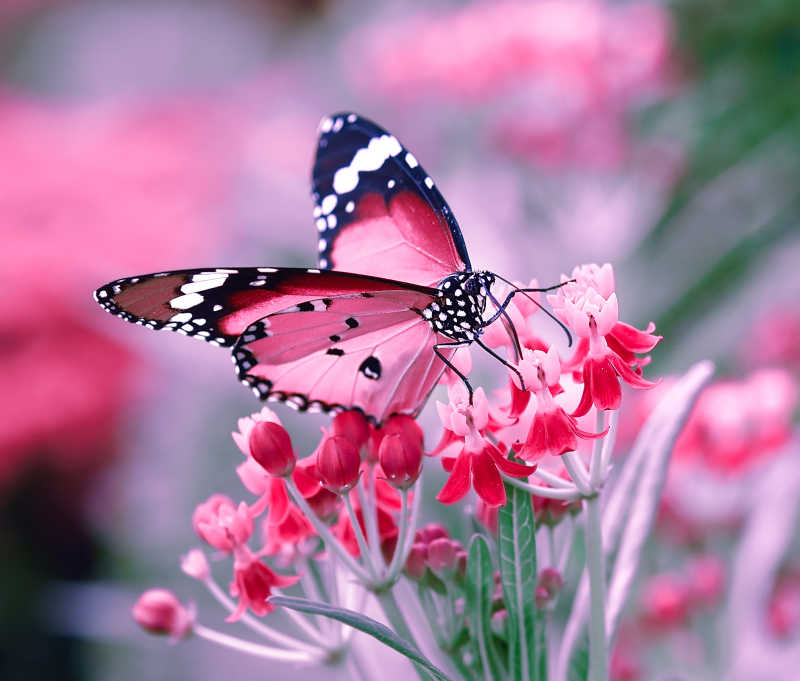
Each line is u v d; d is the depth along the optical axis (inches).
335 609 14.6
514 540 15.0
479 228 24.5
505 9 26.3
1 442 37.1
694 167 26.2
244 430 15.6
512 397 15.2
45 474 38.8
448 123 26.9
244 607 15.5
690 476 18.6
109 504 38.8
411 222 16.1
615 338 15.2
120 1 79.3
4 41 75.7
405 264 16.2
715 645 18.3
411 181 16.0
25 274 37.2
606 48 25.4
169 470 37.1
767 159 24.9
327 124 16.2
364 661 15.7
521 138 24.6
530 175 24.7
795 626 18.6
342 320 15.5
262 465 15.0
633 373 15.1
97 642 36.8
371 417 15.4
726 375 25.0
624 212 24.1
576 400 15.2
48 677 37.6
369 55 30.5
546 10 25.6
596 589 15.1
